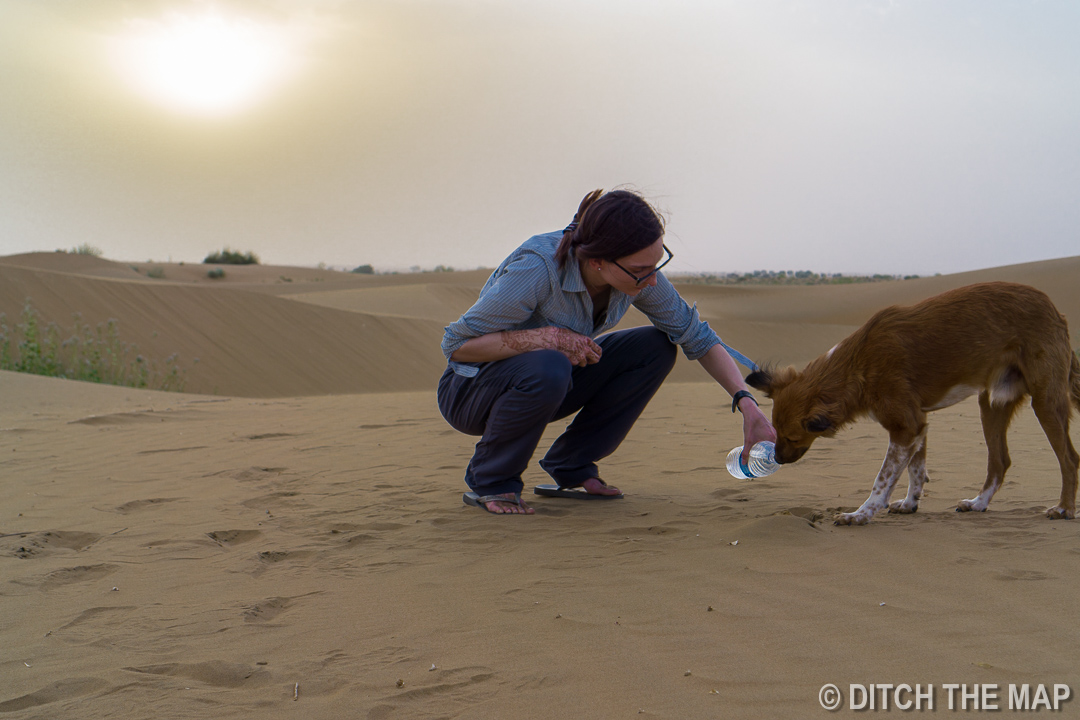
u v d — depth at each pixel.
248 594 3.13
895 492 4.79
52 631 2.78
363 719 2.06
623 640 2.50
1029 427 7.21
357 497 4.95
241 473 5.84
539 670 2.31
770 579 3.05
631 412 4.83
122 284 23.28
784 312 61.59
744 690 2.12
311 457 6.54
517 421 4.34
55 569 3.48
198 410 10.57
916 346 4.03
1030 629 2.44
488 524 4.14
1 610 3.01
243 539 4.10
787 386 4.33
